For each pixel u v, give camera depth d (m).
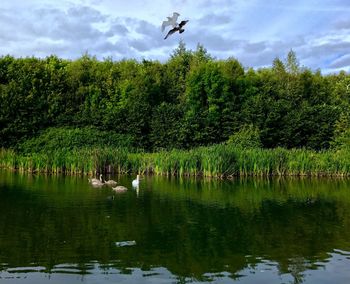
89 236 18.98
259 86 70.88
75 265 15.18
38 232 19.53
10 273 14.34
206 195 31.17
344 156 48.06
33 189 32.78
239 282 13.76
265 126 62.66
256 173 47.00
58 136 56.75
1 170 48.41
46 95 63.41
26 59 68.94
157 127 62.25
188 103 66.69
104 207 25.64
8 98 59.09
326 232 20.11
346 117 58.91
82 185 35.66
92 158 45.72
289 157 47.97
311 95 73.25
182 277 14.09
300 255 16.56
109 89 68.56
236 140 56.91
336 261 15.85
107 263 15.39
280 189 35.28
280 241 18.53
